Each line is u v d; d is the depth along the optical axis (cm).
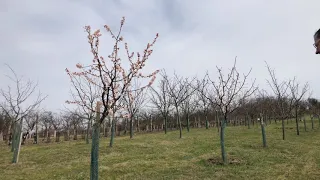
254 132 2856
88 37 784
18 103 2194
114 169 1249
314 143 2008
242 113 4262
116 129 4300
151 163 1377
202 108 4697
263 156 1499
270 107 4050
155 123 5588
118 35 823
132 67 846
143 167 1289
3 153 2000
